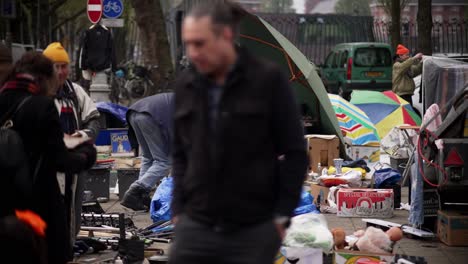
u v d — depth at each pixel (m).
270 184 4.56
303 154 4.59
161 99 11.50
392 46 34.41
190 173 4.60
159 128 11.34
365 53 31.36
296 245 7.25
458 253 9.01
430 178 9.67
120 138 14.24
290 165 4.57
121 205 12.19
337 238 7.80
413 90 20.94
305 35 42.44
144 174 11.62
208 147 4.53
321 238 7.29
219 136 4.50
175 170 4.79
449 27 44.16
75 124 7.81
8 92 6.12
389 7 46.41
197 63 4.48
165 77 22.67
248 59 4.56
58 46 7.54
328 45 42.53
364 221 9.90
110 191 13.77
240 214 4.50
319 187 11.88
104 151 14.14
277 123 4.55
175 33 40.06
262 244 4.52
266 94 4.51
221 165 4.50
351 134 15.22
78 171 6.20
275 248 4.59
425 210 9.88
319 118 15.41
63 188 7.06
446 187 9.38
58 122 6.09
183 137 4.66
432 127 9.67
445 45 45.34
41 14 34.31
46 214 6.12
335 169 12.37
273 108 4.53
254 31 14.87
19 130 6.00
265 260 4.54
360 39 42.66
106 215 9.63
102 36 18.92
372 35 42.66
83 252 8.48
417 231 9.75
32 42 33.53
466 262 8.57
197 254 4.56
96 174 12.55
